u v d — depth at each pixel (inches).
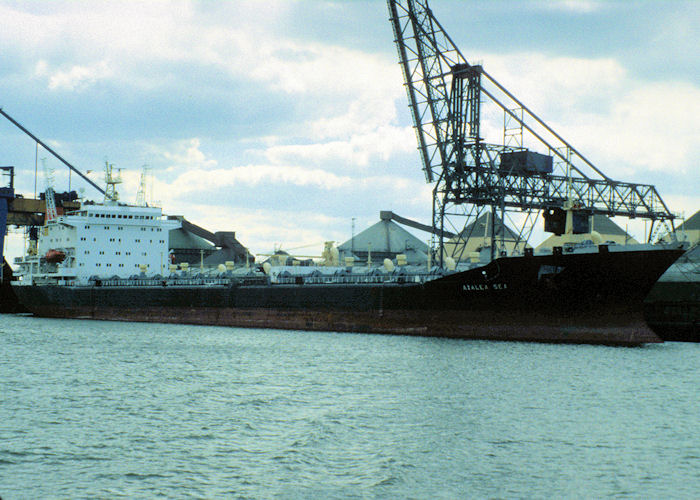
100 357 2400.3
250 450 1279.5
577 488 1090.1
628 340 2502.5
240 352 2485.2
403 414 1513.3
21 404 1640.0
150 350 2578.7
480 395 1686.8
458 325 2812.5
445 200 3641.7
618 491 1078.4
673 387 1754.4
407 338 2802.7
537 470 1164.5
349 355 2347.4
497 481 1120.8
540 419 1461.6
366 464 1200.2
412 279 3090.6
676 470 1161.4
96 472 1170.6
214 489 1098.7
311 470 1175.6
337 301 3203.7
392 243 7819.9
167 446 1304.1
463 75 3553.2
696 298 3038.9
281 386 1834.4
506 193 3575.3
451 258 3085.6
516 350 2374.5
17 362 2292.1
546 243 5531.5
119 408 1596.9
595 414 1498.5
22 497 1066.1
